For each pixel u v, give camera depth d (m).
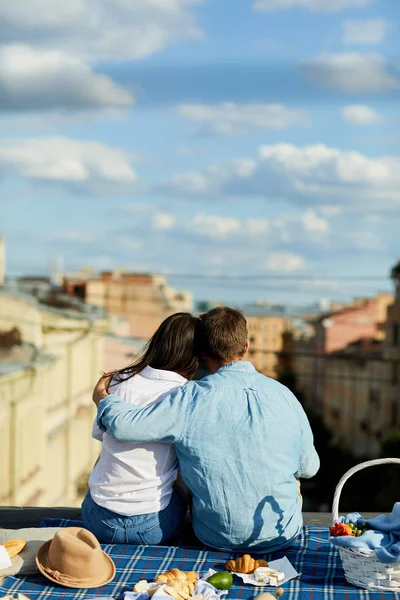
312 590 4.43
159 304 61.44
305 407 66.06
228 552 4.87
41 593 4.43
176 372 5.02
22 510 5.82
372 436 57.66
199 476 4.77
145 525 4.89
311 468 5.00
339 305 72.38
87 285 60.38
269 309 74.06
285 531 4.84
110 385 5.03
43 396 34.28
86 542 4.61
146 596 4.30
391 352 55.66
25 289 53.31
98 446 44.09
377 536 4.45
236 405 4.81
